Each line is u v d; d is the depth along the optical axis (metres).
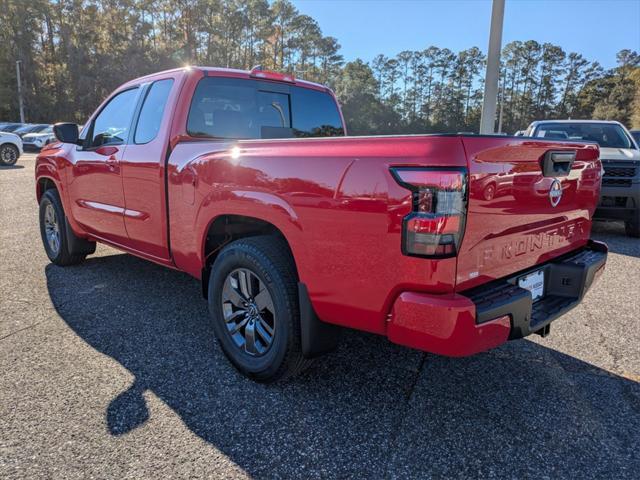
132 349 3.20
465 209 1.95
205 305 4.05
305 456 2.18
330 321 2.42
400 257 2.02
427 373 2.99
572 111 105.44
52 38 66.75
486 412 2.57
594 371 3.05
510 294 2.20
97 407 2.51
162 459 2.13
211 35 76.88
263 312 2.77
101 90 62.34
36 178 5.25
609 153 7.24
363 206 2.11
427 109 105.38
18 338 3.32
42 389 2.67
